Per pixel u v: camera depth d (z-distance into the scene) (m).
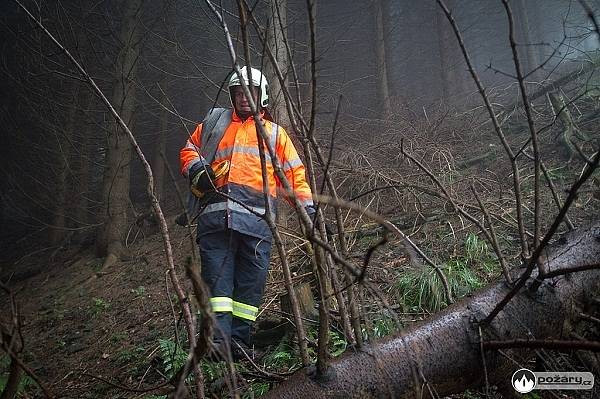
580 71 6.68
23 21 8.47
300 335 1.37
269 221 1.34
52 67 7.95
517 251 3.47
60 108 8.99
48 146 9.97
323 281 1.26
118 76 7.55
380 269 3.65
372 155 6.45
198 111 10.42
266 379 1.90
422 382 1.31
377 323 2.48
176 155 12.16
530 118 1.45
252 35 6.36
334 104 8.16
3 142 10.93
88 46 8.40
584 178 1.08
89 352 4.14
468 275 3.14
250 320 2.66
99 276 6.48
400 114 9.02
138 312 4.78
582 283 1.62
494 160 5.94
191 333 1.21
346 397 1.25
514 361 1.46
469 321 1.46
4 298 6.83
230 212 2.60
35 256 9.28
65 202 9.41
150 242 7.22
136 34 7.85
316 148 1.31
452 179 5.28
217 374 2.27
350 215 5.04
